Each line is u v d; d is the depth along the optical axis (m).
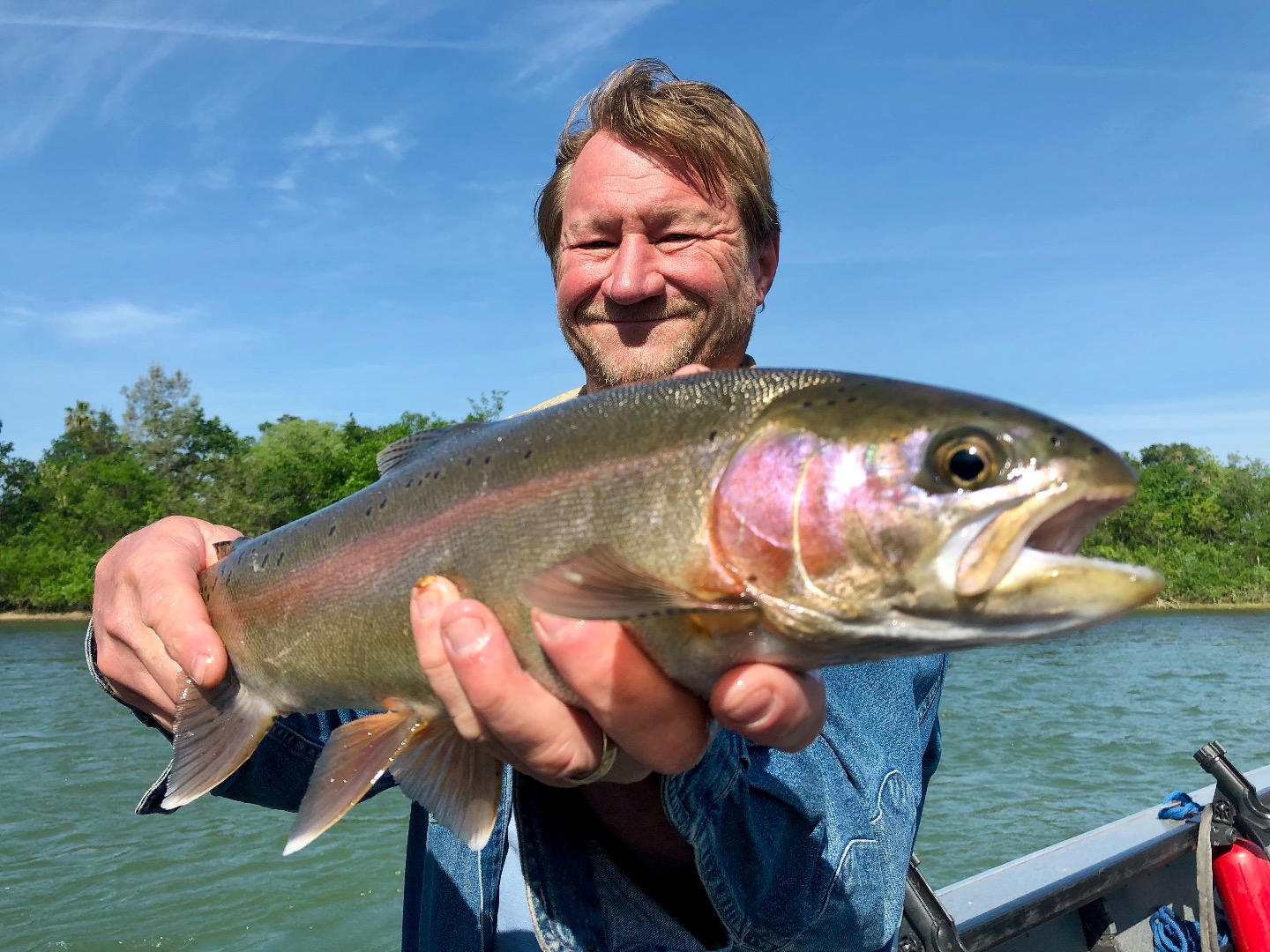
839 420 0.38
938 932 0.70
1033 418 0.37
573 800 0.43
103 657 0.53
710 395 0.41
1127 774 2.50
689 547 0.39
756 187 0.66
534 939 0.50
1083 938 0.88
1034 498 0.35
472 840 0.42
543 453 0.43
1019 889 0.83
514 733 0.35
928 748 0.59
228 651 0.55
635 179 0.64
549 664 0.41
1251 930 0.84
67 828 2.10
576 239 0.66
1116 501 0.36
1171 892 0.95
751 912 0.41
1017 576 0.35
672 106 0.64
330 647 0.50
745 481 0.39
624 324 0.66
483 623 0.35
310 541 0.52
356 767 0.46
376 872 1.81
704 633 0.38
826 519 0.37
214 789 0.58
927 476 0.36
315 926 1.54
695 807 0.38
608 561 0.36
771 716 0.34
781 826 0.42
